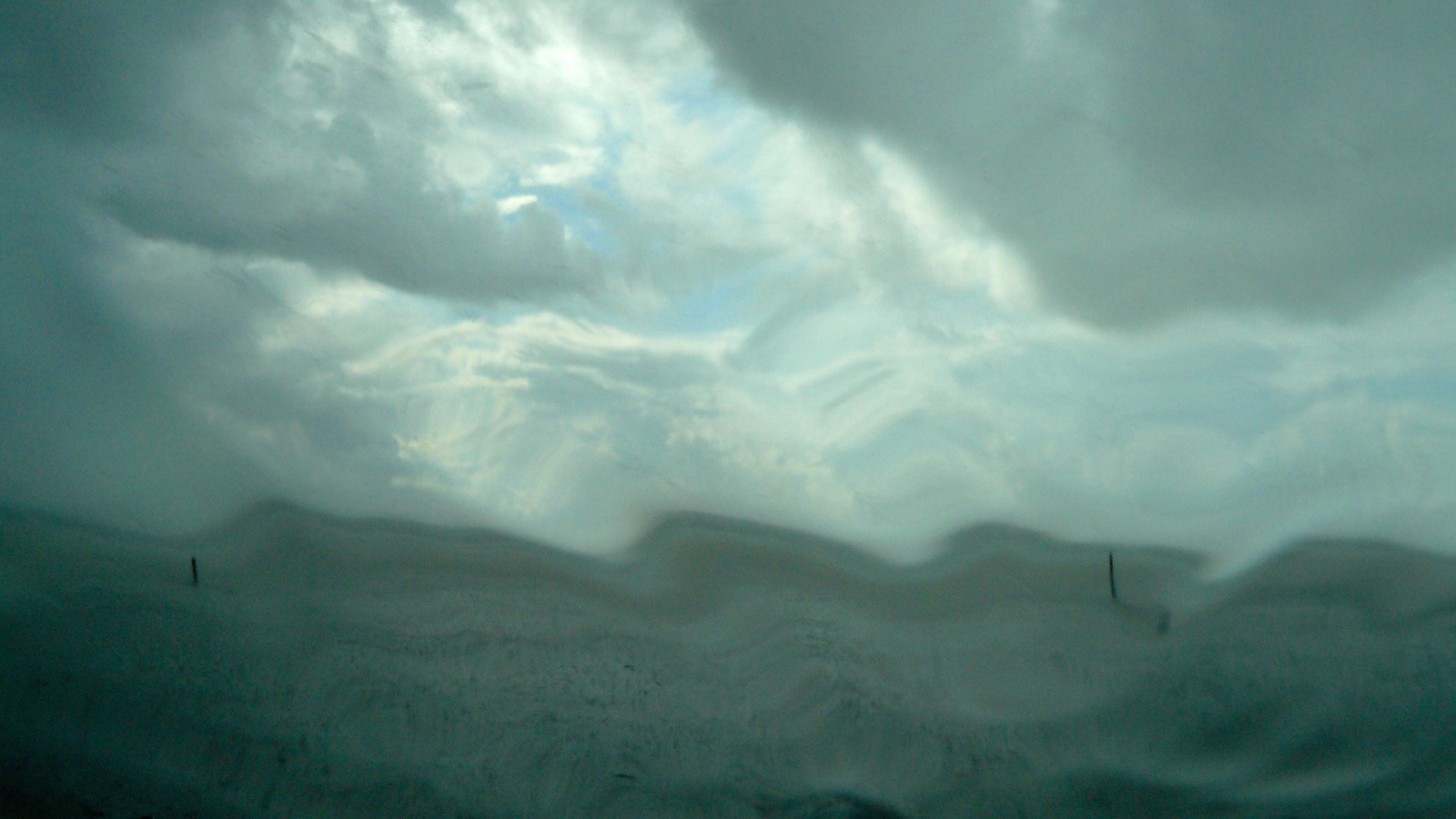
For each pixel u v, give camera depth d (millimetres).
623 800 5418
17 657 6121
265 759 5520
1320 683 6152
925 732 6012
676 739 5988
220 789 5266
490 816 5230
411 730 5926
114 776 5246
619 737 5973
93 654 6266
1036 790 5449
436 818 5180
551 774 5598
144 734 5582
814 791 5551
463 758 5711
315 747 5676
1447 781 5152
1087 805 5289
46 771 5215
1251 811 5133
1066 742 5852
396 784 5438
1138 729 5922
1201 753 5676
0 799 4965
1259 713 5930
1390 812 5000
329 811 5180
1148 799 5316
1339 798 5152
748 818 5301
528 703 6301
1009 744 5867
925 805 5391
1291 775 5383
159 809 5062
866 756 5832
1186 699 6156
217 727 5715
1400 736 5578
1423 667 6223
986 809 5332
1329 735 5660
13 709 5645
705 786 5551
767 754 5883
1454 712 5730
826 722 6160
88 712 5699
